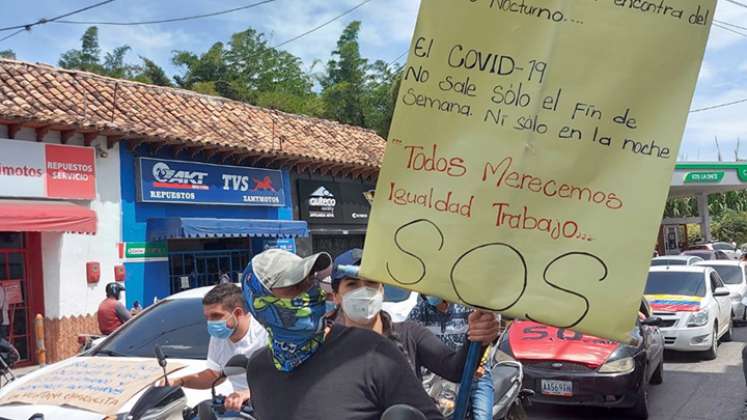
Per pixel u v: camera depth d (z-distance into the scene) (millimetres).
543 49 2312
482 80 2361
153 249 13547
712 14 2217
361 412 2135
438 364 3197
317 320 2219
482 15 2361
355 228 18812
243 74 38688
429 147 2395
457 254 2342
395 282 2391
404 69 2432
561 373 7246
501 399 5070
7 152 11156
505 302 2301
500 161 2332
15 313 11523
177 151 13961
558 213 2289
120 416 3963
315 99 34719
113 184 12867
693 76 2223
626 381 7137
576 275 2264
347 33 35969
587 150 2281
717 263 16359
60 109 12117
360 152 18516
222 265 15500
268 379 2311
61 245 11859
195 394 4469
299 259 2289
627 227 2242
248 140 15297
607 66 2275
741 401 8148
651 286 12164
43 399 4203
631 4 2262
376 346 2223
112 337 5555
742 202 54406
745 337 13688
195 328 5352
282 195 16438
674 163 2223
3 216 10492
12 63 12852
